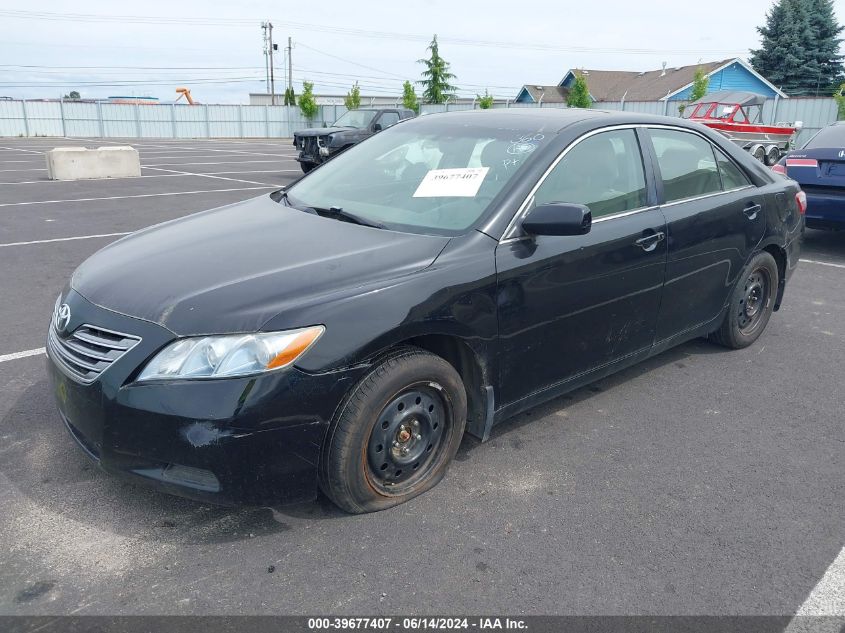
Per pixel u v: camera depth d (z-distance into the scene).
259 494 2.66
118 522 2.90
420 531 2.90
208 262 3.02
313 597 2.51
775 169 8.13
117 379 2.62
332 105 44.06
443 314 2.94
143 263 3.10
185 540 2.80
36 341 4.95
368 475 2.90
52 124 40.34
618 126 3.90
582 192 3.58
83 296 2.96
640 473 3.40
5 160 19.95
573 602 2.52
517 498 3.16
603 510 3.09
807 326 5.62
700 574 2.68
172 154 24.75
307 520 2.95
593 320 3.63
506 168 3.46
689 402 4.20
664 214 3.96
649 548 2.83
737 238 4.51
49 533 2.82
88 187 13.45
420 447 3.07
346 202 3.70
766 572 2.71
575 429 3.84
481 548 2.80
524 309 3.26
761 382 4.51
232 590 2.53
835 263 7.77
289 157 24.03
